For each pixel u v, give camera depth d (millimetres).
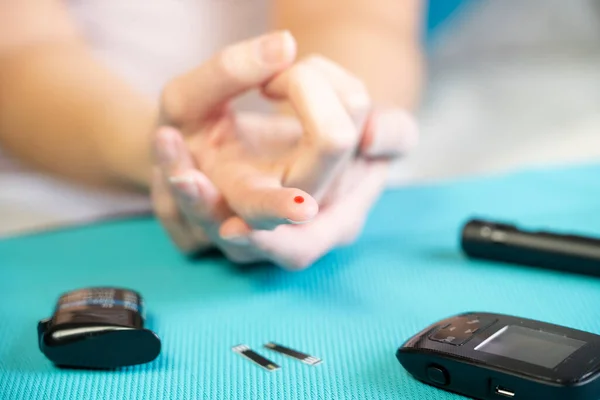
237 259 675
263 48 605
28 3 1092
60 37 1088
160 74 1263
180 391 537
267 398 528
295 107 591
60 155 1001
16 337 604
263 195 545
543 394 493
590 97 1416
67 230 806
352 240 683
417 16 1298
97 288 588
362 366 554
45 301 655
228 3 1321
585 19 1718
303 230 628
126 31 1253
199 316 623
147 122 921
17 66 1025
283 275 681
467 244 685
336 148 581
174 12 1276
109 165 956
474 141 1271
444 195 844
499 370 503
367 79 1077
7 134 1035
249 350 575
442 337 536
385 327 596
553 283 643
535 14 1717
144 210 863
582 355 507
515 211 783
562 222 750
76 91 1002
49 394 538
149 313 629
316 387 536
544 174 906
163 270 705
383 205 821
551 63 1568
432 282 656
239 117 716
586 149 1192
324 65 610
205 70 621
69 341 554
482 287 643
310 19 1192
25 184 1035
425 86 1451
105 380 550
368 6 1212
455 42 1630
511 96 1442
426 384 534
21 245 770
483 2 1717
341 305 628
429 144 1263
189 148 647
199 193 604
